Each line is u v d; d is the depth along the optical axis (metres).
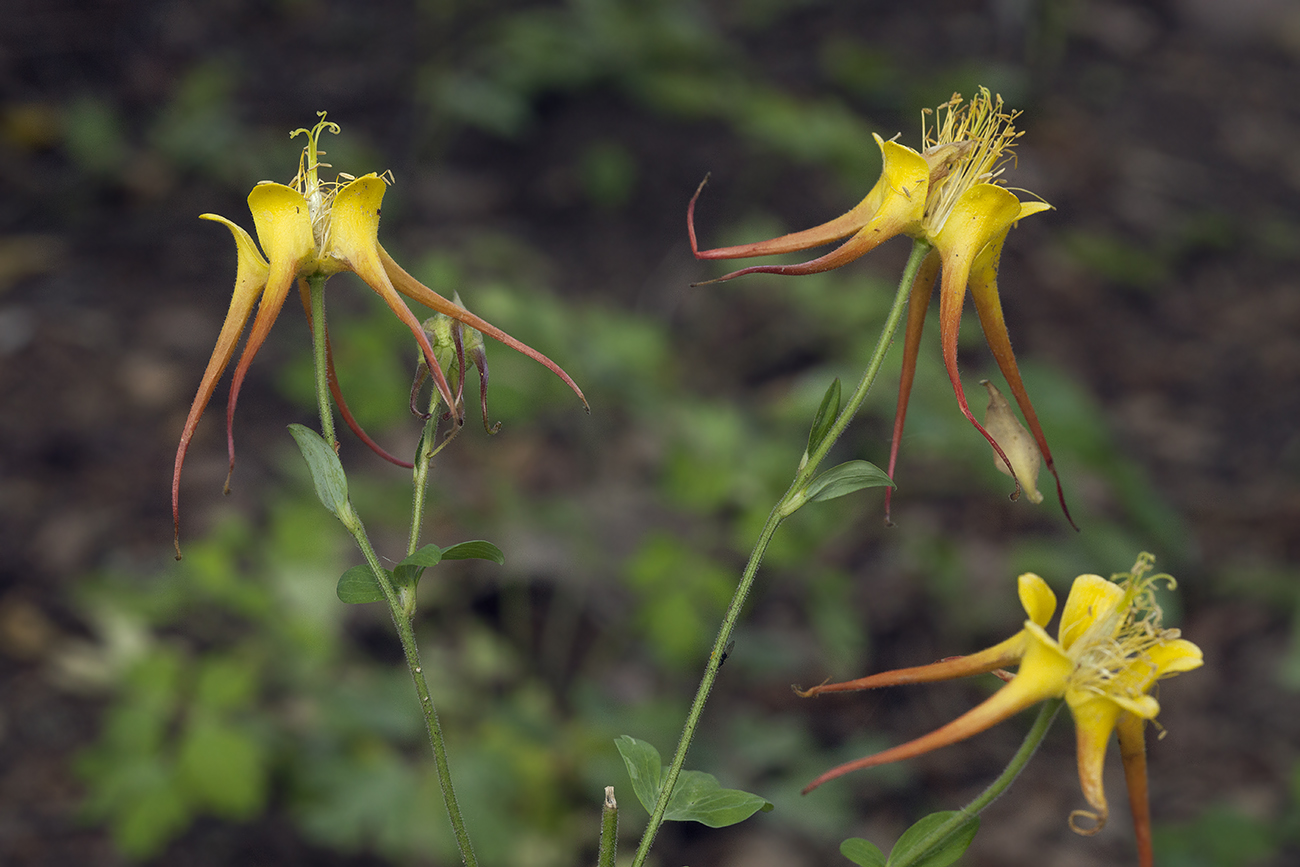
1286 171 9.75
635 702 4.88
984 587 5.62
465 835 1.80
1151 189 9.16
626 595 5.30
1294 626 5.72
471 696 4.59
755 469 4.83
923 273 1.85
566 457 5.88
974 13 10.38
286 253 1.67
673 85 8.17
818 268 1.70
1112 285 8.21
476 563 5.21
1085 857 4.72
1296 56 11.44
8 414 5.71
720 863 4.42
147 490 5.49
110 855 4.15
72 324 6.26
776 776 4.66
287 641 4.46
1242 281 8.42
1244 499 6.54
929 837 1.71
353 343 5.02
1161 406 7.27
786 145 7.69
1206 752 5.23
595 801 4.35
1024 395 1.81
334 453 1.77
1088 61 10.66
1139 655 1.60
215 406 5.95
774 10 10.10
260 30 8.73
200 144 7.38
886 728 5.15
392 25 8.79
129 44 8.23
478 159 7.94
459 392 1.84
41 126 7.39
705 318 7.05
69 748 4.46
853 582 5.72
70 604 4.94
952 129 1.85
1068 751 5.25
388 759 4.16
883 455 5.02
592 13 8.47
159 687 4.05
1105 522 5.82
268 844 4.25
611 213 7.68
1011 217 1.71
